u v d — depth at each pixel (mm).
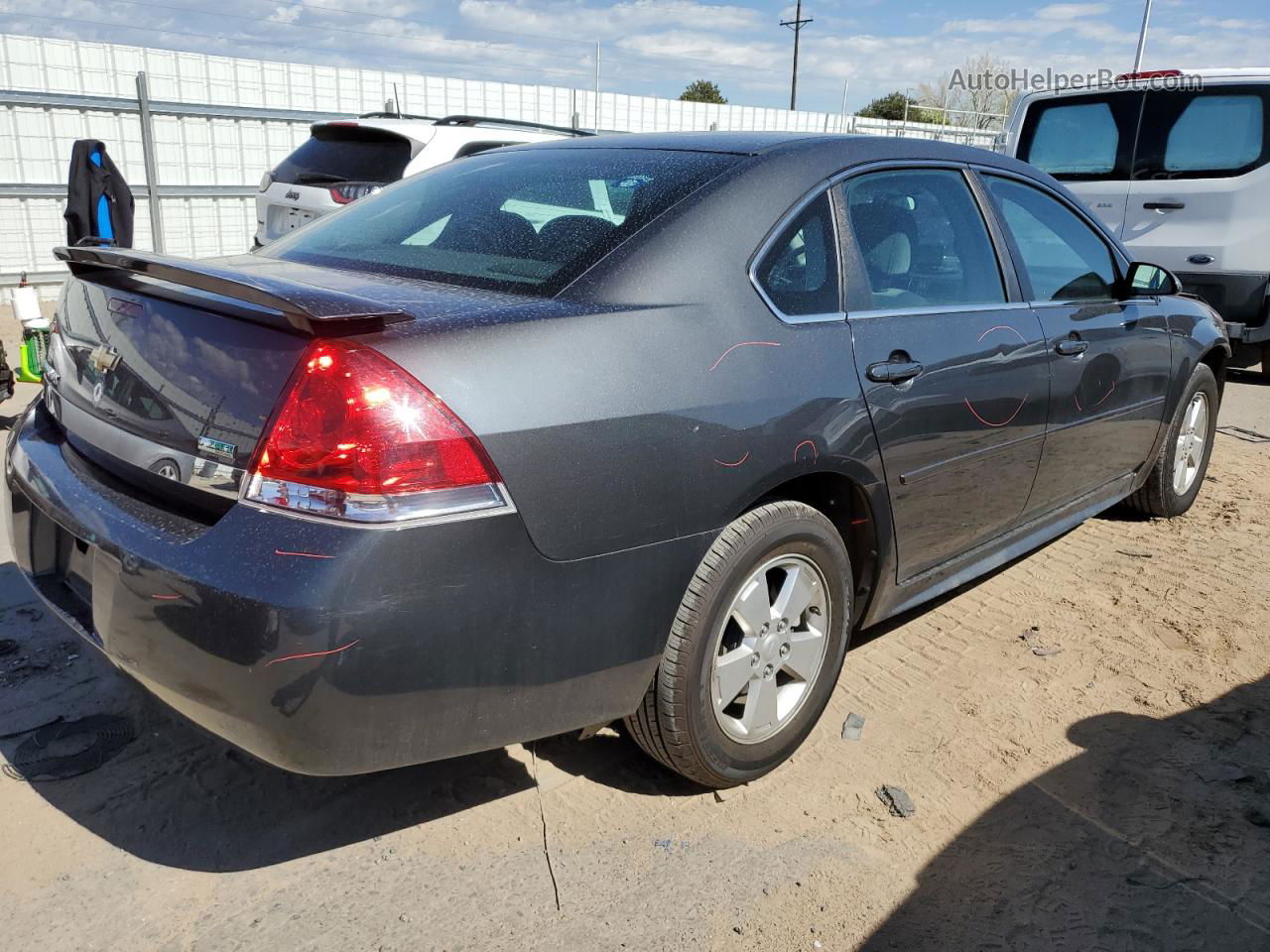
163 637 1917
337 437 1816
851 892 2250
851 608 2838
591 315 2156
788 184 2637
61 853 2275
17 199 10555
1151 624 3662
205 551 1863
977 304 3146
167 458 2057
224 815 2434
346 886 2215
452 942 2061
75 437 2426
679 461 2193
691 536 2246
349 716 1854
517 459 1955
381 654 1838
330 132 7922
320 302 1872
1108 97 7809
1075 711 3041
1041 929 2152
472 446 1904
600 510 2074
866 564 2844
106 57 11141
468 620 1931
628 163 2785
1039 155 8242
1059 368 3391
